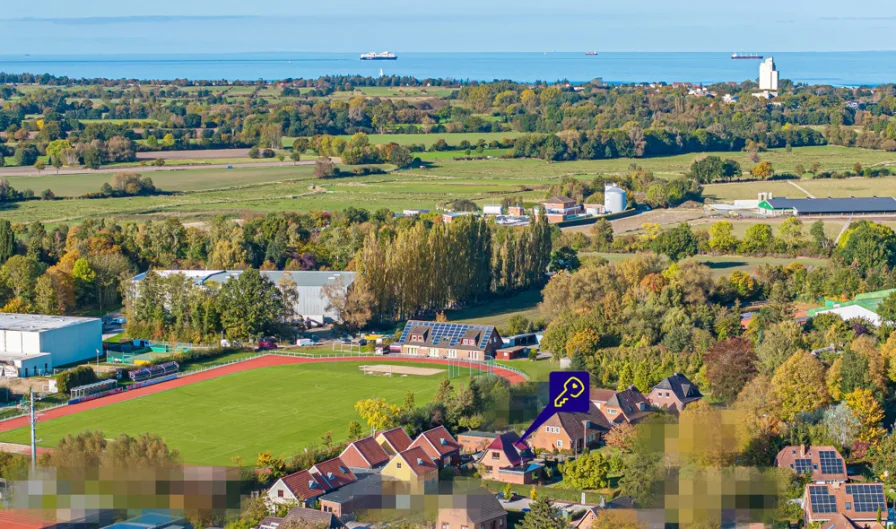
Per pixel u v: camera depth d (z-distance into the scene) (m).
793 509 143.38
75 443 148.00
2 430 187.25
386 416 176.88
